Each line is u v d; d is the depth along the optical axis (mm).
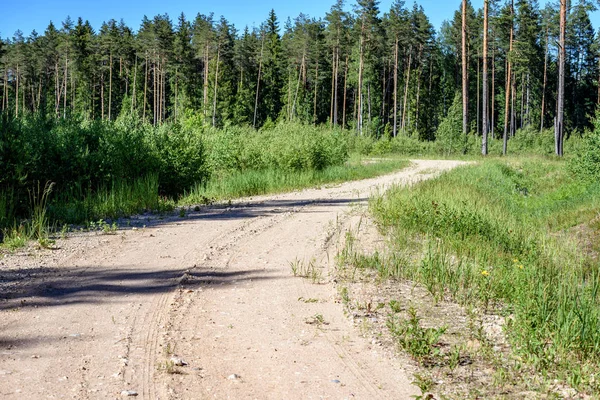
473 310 6777
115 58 92750
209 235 11312
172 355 5230
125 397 4340
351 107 95562
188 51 86812
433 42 85750
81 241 10383
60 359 5059
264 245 10477
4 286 7293
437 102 93812
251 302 6973
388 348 5500
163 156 18656
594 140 20688
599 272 8242
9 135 13164
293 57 82875
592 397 4434
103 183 15281
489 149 56875
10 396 4293
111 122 18609
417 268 8484
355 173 28438
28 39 97250
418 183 19344
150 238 10844
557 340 5395
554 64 86812
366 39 68125
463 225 11656
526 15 69875
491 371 4977
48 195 13398
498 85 95750
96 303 6750
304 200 18094
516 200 19312
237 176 21844
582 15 76938
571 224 14453
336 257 9312
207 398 4379
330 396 4457
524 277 7359
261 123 89562
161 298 7023
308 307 6805
